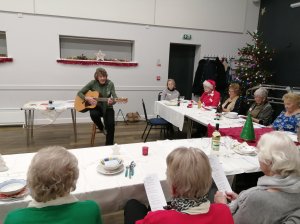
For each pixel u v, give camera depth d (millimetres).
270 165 1150
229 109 3916
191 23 5730
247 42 6309
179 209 931
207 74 5801
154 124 4133
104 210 1494
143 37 5461
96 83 3791
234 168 1781
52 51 4922
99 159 1840
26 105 3863
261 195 1107
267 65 5875
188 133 3838
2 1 4449
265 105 3455
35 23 4719
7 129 4730
